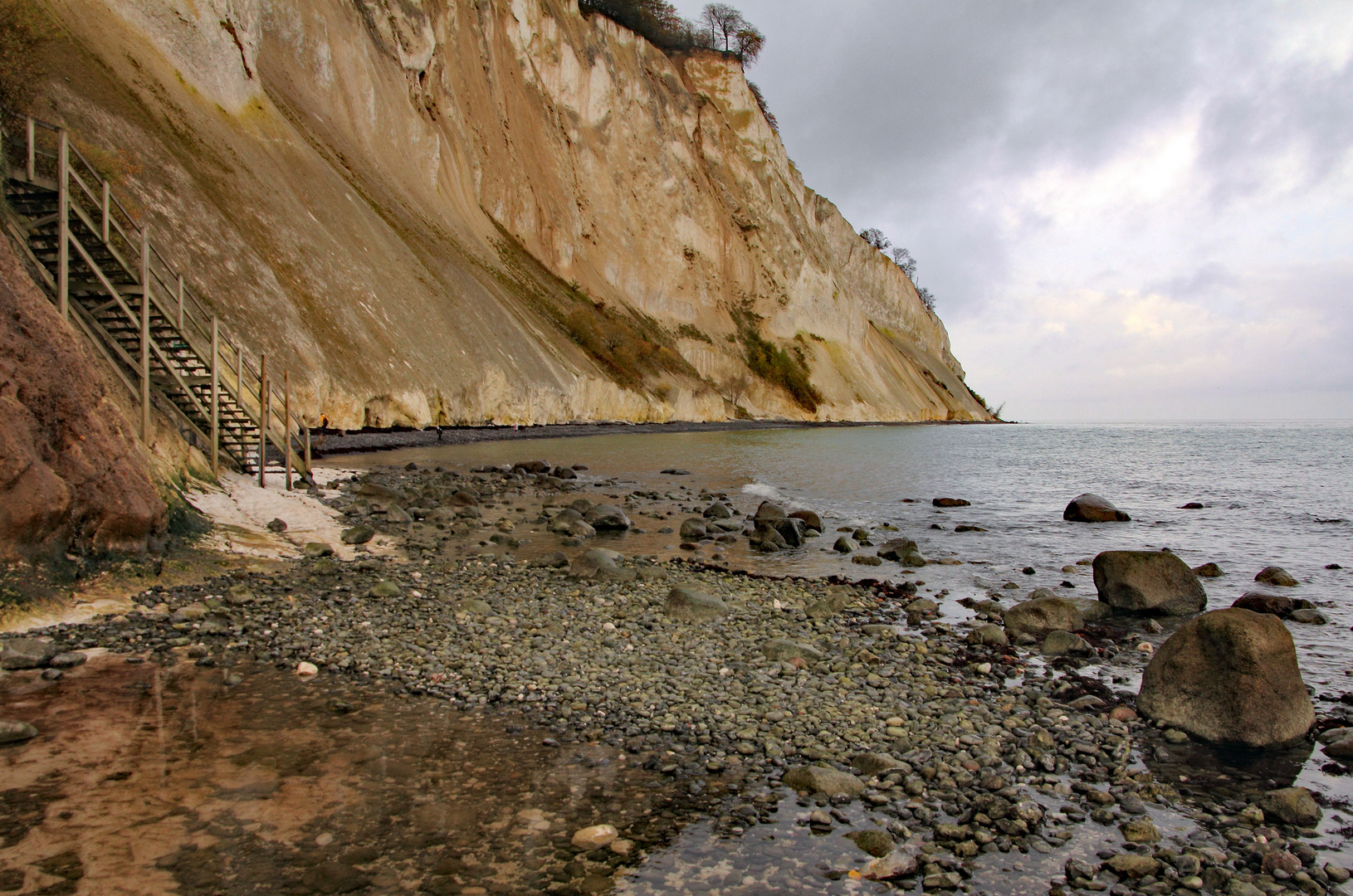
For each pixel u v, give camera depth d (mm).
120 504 9586
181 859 4188
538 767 5785
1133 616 11828
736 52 120688
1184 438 89875
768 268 106688
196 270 28922
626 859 4590
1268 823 5500
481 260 63219
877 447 56969
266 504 15164
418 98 65312
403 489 21016
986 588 13477
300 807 4891
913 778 5867
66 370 9367
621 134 91750
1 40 15453
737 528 18609
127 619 8344
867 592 12742
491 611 10102
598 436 55656
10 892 3768
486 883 4223
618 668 8195
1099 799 5730
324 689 7074
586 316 74062
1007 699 7809
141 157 29344
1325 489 31625
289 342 32438
